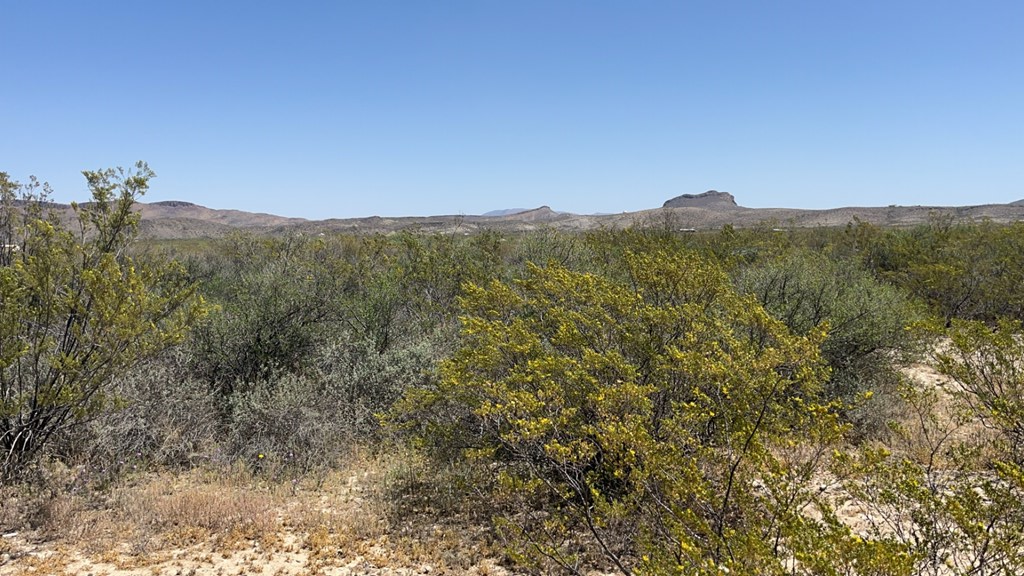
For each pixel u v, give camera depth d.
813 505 4.98
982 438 5.89
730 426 3.98
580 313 6.24
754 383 3.88
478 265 13.47
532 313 7.96
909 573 2.42
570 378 5.08
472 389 5.78
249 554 4.88
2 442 5.92
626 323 5.93
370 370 8.37
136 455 6.59
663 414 5.32
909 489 3.03
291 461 6.80
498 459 6.21
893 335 8.44
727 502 3.36
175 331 6.16
